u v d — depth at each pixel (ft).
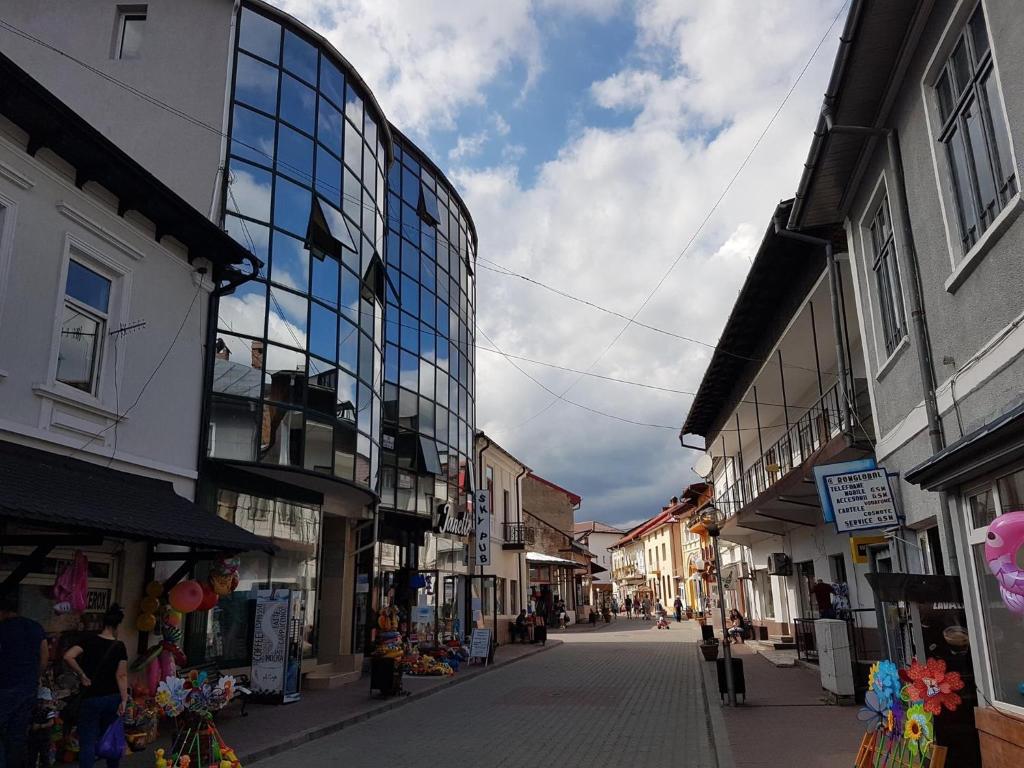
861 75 27.53
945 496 24.34
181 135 47.39
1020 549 17.46
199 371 41.93
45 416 31.19
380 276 62.28
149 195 36.37
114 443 35.01
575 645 102.47
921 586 24.12
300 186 52.03
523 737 35.55
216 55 49.06
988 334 22.45
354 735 36.86
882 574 25.59
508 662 75.92
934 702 18.90
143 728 32.35
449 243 92.02
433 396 83.97
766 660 67.62
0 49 49.11
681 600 189.67
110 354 35.12
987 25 20.95
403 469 75.87
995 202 22.03
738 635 92.79
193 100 48.08
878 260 33.68
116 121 47.70
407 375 78.79
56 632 31.07
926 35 25.27
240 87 49.55
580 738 35.01
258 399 46.24
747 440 89.86
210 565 41.75
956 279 23.97
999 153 21.62
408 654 64.18
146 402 37.40
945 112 25.21
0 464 27.12
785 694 45.34
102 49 49.01
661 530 221.46
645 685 55.62
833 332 51.13
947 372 25.77
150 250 38.32
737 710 39.83
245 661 45.83
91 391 34.24
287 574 50.98
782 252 46.19
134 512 30.04
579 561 187.32
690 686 54.44
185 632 40.27
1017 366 20.81
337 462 51.78
